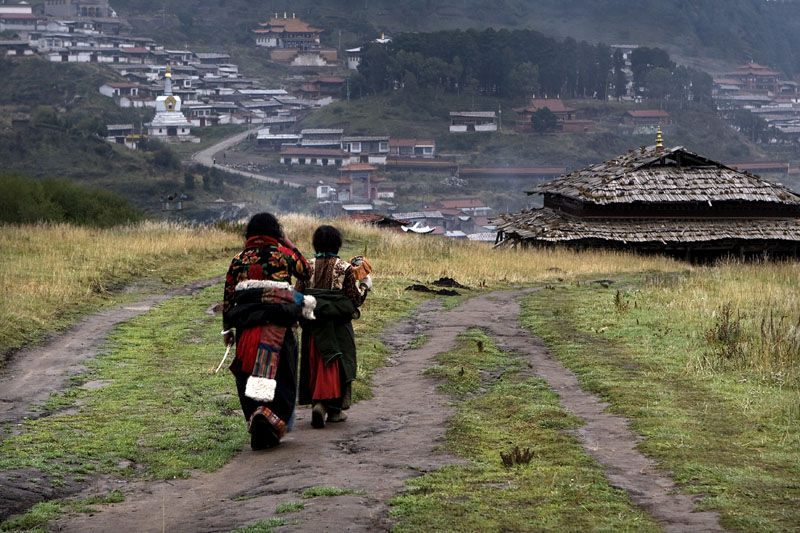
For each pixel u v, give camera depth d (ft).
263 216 46.65
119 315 96.68
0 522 34.99
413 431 49.42
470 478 38.63
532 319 98.63
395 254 176.65
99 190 314.35
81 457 45.55
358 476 39.09
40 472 42.37
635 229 298.56
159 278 127.95
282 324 45.73
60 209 276.62
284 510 33.55
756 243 303.27
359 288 50.75
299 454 44.34
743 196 303.48
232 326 46.32
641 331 85.97
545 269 176.45
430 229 371.97
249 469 42.47
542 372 68.49
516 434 48.49
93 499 38.42
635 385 61.16
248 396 44.47
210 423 53.21
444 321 99.60
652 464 41.37
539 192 335.88
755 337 77.77
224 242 176.76
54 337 82.38
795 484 37.55
